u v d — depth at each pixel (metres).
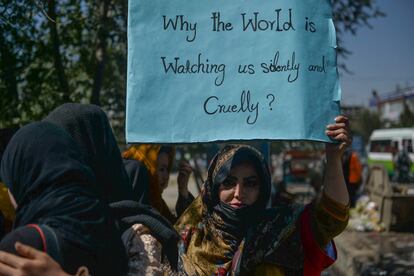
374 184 14.14
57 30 5.59
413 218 12.45
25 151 1.85
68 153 1.89
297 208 2.89
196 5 2.69
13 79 4.88
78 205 1.83
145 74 2.63
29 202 1.84
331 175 2.70
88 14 5.83
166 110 2.63
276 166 26.86
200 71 2.67
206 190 3.07
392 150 33.47
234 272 2.86
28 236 1.74
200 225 3.07
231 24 2.71
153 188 4.11
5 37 4.52
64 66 6.02
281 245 2.80
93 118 2.14
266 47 2.70
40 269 1.69
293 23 2.71
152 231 2.11
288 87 2.67
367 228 12.62
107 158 2.16
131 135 2.60
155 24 2.66
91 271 1.83
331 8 2.75
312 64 2.70
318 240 2.76
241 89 2.67
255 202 2.99
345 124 2.67
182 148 11.12
